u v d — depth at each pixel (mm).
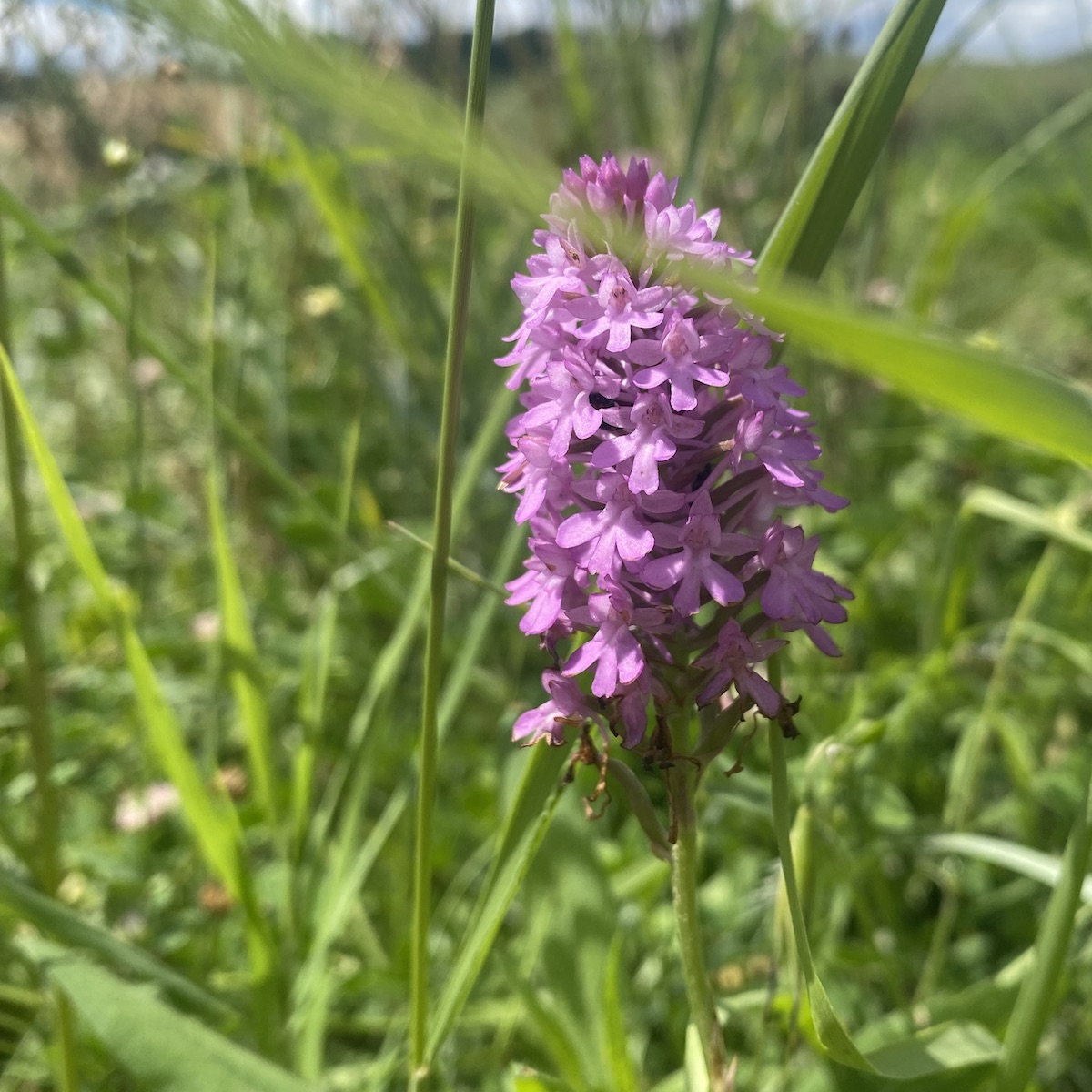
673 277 119
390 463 384
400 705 304
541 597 127
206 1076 129
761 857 228
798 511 281
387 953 235
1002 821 249
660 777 129
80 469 418
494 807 246
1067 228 416
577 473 144
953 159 499
